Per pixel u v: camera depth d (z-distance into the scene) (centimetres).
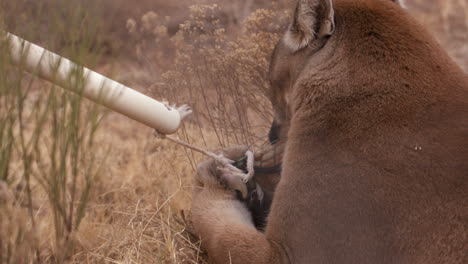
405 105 409
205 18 700
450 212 381
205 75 614
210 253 464
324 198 408
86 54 409
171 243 493
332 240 403
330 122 423
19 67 378
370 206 396
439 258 379
